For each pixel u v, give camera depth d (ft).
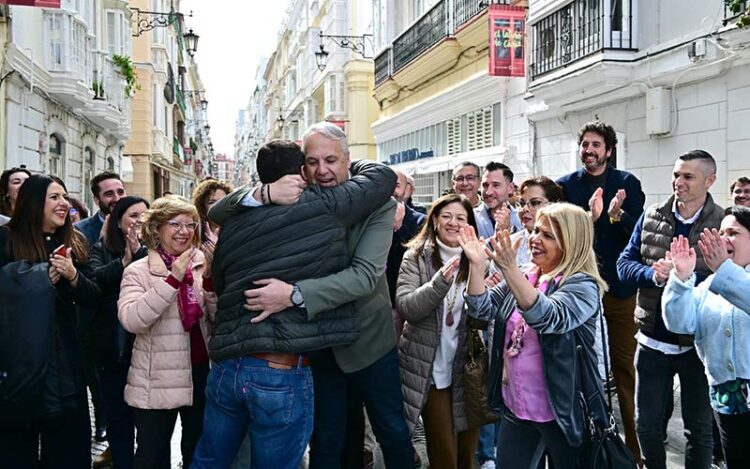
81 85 40.50
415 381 11.81
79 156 48.67
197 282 11.76
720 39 22.35
